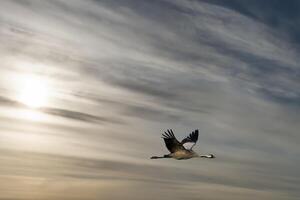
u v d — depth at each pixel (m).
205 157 12.78
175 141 13.18
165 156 13.01
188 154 12.86
